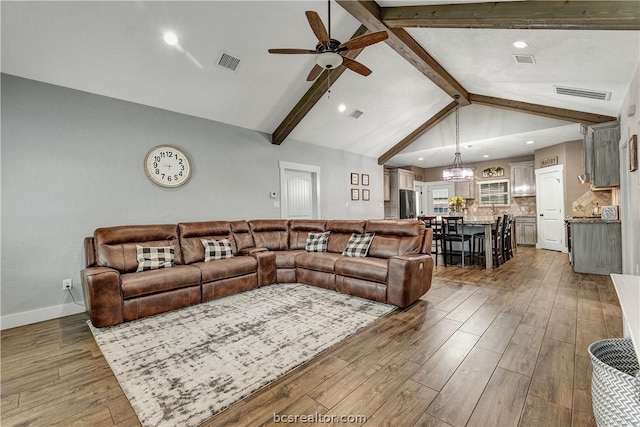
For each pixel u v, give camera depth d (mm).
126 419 1575
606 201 6227
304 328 2670
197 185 4504
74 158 3436
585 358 2076
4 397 1786
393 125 6539
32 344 2535
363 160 7543
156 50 3330
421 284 3371
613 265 4457
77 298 3408
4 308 2990
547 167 7172
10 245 3045
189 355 2227
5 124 3043
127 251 3369
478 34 3420
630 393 1092
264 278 4082
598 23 2422
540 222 7449
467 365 2021
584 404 1604
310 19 2344
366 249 3994
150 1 2840
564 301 3309
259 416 1568
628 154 3670
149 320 2973
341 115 5645
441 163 9523
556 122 5598
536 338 2400
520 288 3855
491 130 6383
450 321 2793
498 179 8789
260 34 3494
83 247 3471
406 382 1842
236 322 2852
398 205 9070
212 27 3254
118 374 1993
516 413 1549
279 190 5641
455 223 5598
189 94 4070
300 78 4422
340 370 1989
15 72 3080
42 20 2740
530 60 3656
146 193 3990
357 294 3539
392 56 4457
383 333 2553
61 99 3361
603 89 3859
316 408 1621
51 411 1655
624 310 1070
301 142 6059
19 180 3105
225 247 4125
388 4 3225
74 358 2258
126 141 3824
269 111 4934
